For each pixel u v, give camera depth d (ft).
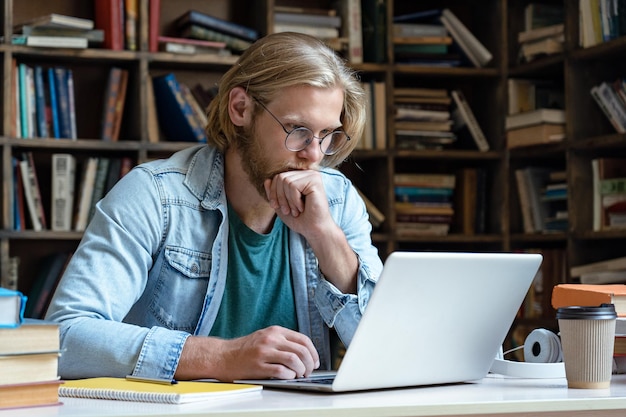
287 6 14.87
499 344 5.30
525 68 14.55
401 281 4.46
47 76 13.21
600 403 4.33
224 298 6.52
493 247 15.23
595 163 13.30
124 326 5.27
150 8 13.46
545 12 14.88
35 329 3.87
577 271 13.41
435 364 4.92
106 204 6.08
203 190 6.40
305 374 5.07
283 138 6.09
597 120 13.70
